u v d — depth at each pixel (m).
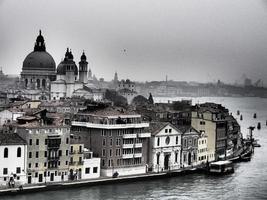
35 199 191.38
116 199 197.25
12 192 194.75
